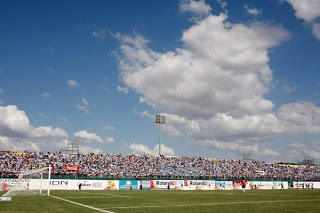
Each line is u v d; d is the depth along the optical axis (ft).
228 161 362.74
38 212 72.28
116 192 183.93
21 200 109.40
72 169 231.71
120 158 305.32
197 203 104.68
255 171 345.92
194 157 353.10
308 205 98.17
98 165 278.46
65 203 98.58
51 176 220.02
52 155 274.57
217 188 270.67
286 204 102.06
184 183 258.57
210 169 330.34
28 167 246.47
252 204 101.71
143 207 88.43
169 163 321.93
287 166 383.65
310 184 317.22
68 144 319.27
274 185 299.79
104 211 76.18
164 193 177.06
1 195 140.77
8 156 254.06
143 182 245.24
